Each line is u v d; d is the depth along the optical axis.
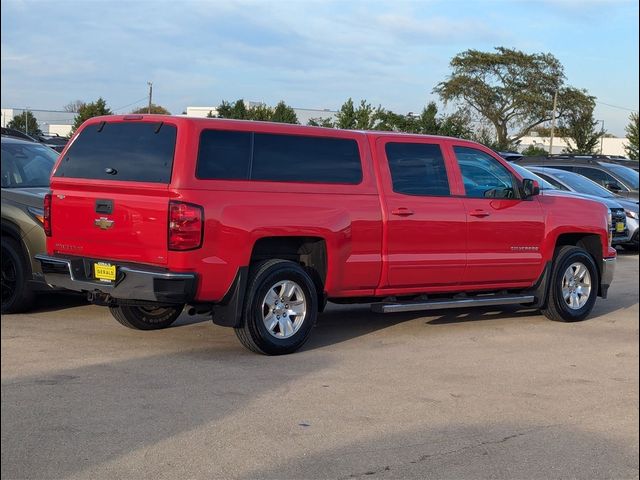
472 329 8.80
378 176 7.83
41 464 4.59
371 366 6.98
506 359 7.45
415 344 7.92
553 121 55.50
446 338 8.27
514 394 6.31
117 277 6.72
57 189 7.38
